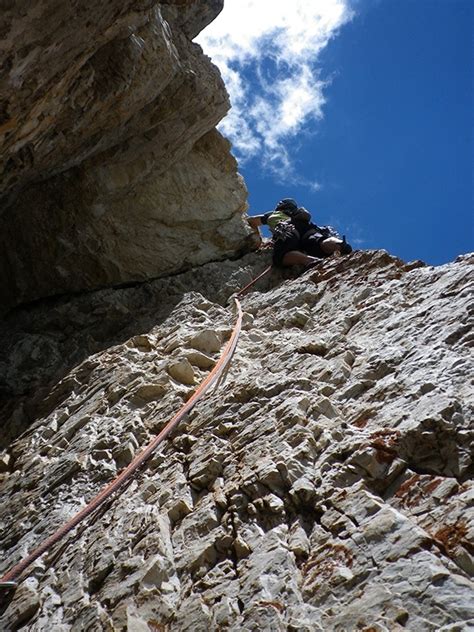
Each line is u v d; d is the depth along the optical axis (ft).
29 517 12.21
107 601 8.75
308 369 13.35
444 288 14.32
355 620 7.02
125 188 24.66
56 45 13.16
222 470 10.87
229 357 15.74
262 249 28.12
